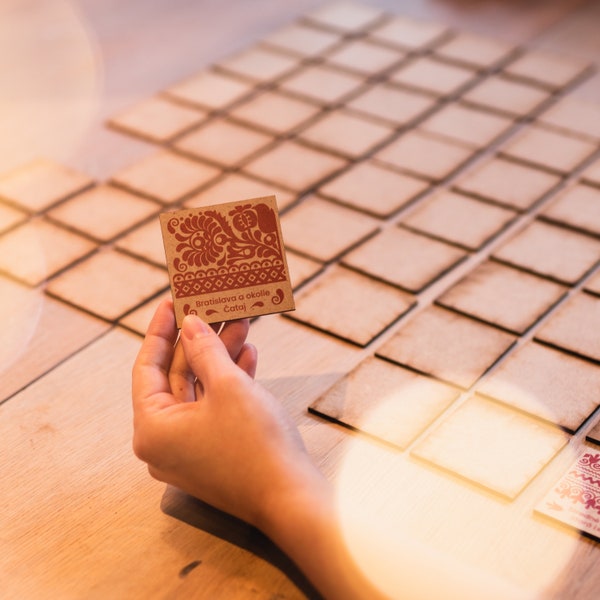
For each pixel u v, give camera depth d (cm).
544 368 116
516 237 141
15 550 94
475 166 159
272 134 171
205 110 179
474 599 80
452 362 118
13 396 115
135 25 215
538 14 213
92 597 89
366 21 211
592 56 194
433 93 182
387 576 81
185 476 90
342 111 177
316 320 126
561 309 126
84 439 108
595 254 137
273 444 86
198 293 98
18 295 133
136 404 92
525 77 186
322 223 146
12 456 106
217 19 216
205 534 95
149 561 93
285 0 224
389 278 133
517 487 99
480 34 204
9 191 156
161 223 97
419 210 148
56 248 142
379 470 102
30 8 225
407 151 164
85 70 196
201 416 87
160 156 165
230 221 98
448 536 94
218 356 90
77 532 96
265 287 98
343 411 110
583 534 94
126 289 133
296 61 196
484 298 129
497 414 109
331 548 81
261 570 91
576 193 151
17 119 178
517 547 93
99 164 164
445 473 102
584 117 172
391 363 118
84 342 124
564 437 106
